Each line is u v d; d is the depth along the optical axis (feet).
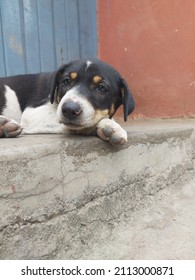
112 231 0.86
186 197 1.10
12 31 1.48
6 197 0.65
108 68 0.99
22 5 1.52
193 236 0.84
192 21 1.80
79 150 0.82
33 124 0.99
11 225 0.66
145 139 1.07
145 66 1.93
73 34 1.82
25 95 1.13
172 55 1.86
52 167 0.75
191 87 1.84
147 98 1.95
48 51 1.67
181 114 1.88
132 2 1.92
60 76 1.00
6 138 0.84
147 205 1.02
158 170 1.14
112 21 1.98
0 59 1.44
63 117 0.87
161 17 1.86
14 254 0.66
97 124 0.91
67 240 0.77
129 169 1.00
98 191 0.88
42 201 0.72
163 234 0.85
